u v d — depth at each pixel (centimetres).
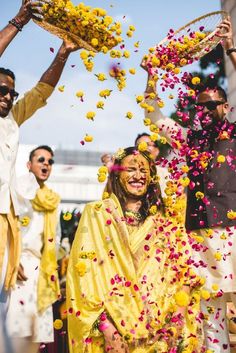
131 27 439
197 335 427
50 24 437
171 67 455
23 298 518
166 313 404
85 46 444
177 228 435
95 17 428
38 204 555
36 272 538
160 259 420
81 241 418
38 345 526
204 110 461
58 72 461
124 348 387
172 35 469
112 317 391
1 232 419
